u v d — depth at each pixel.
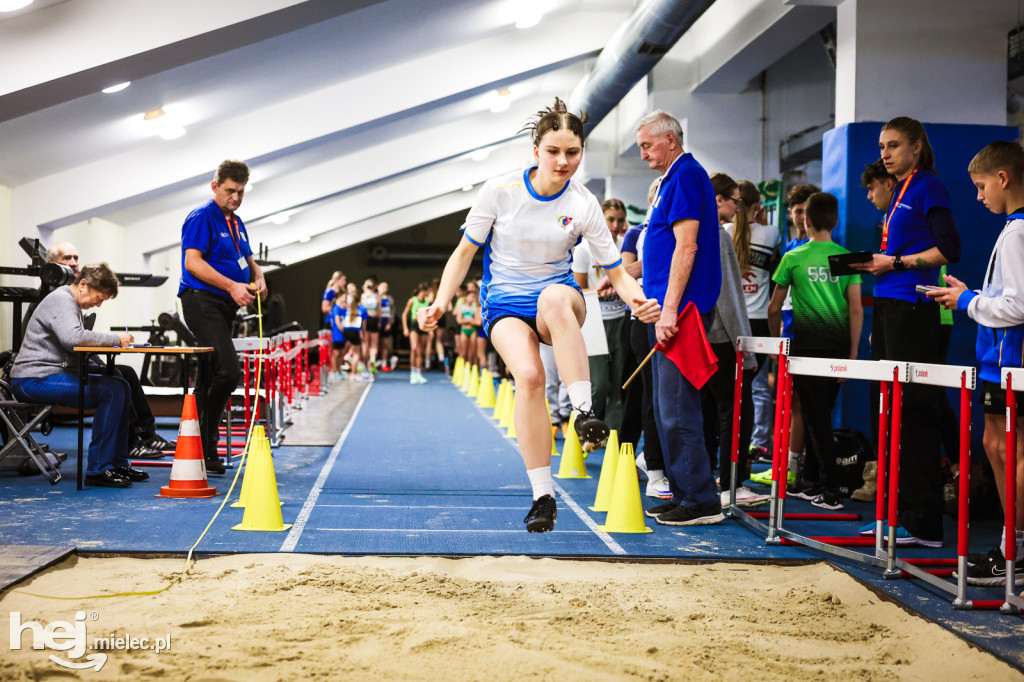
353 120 11.20
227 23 6.54
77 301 5.57
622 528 4.42
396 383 17.20
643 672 2.45
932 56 7.16
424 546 3.95
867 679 2.49
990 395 3.67
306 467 6.48
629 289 3.59
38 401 5.57
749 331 5.18
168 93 8.80
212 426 5.99
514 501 5.25
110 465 5.56
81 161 10.02
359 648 2.61
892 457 3.58
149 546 3.82
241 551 3.75
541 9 10.30
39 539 3.93
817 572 3.76
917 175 4.55
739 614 3.08
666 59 12.30
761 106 12.32
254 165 11.61
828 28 10.59
